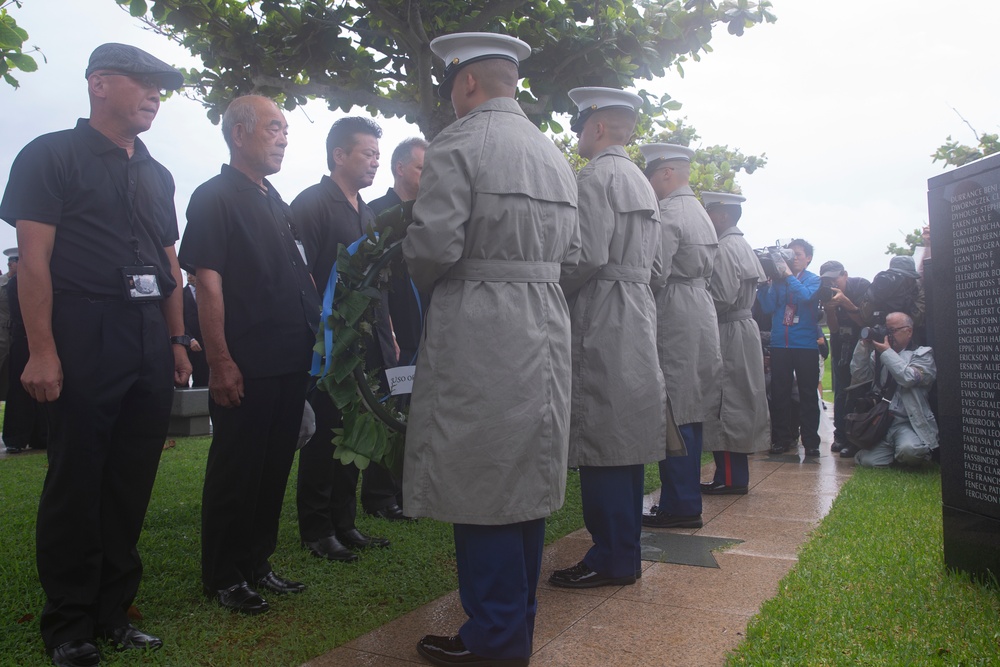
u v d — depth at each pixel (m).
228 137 3.48
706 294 5.04
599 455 3.57
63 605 2.78
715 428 5.79
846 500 5.43
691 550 4.29
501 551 2.71
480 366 2.67
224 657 2.87
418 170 4.80
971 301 3.60
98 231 2.85
